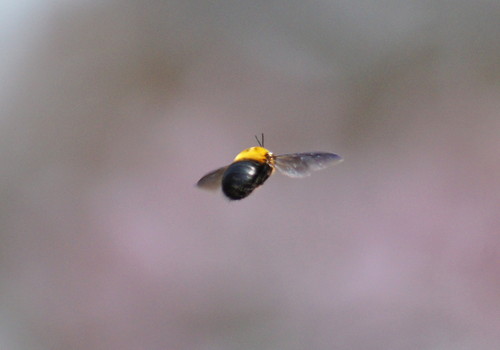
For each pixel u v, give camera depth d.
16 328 0.84
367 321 0.83
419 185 0.92
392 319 0.83
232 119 1.03
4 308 0.85
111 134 1.00
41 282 0.87
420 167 0.95
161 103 1.05
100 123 1.02
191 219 0.90
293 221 0.90
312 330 0.83
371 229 0.89
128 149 0.99
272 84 1.07
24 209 0.94
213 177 0.65
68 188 0.95
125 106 1.04
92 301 0.85
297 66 1.09
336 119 1.05
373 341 0.83
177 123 1.01
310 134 1.04
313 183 0.94
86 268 0.87
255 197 0.92
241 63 1.09
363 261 0.86
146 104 1.04
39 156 0.99
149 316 0.84
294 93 1.07
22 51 1.08
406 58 1.09
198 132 1.01
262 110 1.05
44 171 0.96
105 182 0.94
